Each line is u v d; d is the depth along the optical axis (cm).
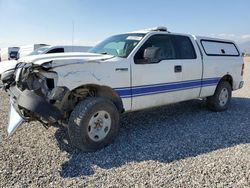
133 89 479
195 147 438
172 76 546
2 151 406
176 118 625
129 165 369
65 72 394
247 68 2481
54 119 381
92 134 416
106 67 436
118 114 447
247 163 374
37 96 380
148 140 470
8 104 742
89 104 405
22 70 426
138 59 484
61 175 339
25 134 486
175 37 577
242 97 938
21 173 340
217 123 587
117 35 573
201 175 339
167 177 334
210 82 648
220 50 690
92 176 337
